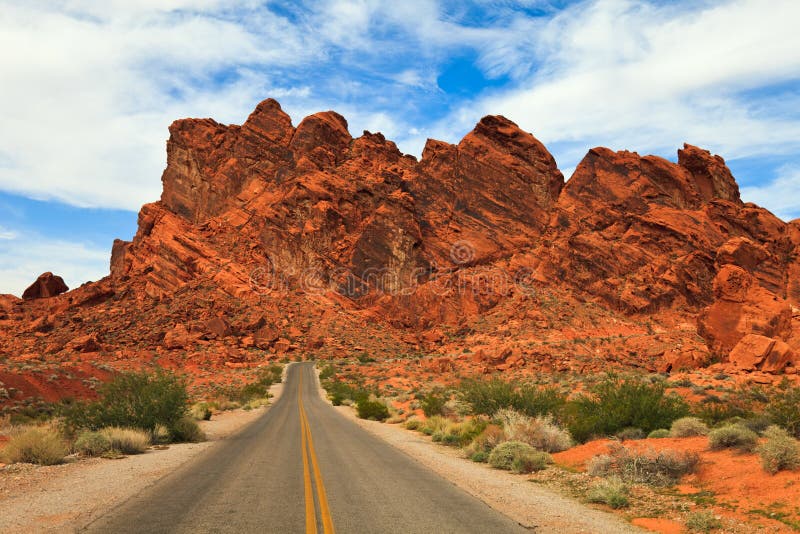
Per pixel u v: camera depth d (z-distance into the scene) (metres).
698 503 9.59
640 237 123.25
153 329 103.88
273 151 160.88
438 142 159.25
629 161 143.38
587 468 12.98
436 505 9.08
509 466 14.32
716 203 128.50
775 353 42.16
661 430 16.06
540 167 148.25
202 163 164.00
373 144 170.75
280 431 23.06
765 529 7.96
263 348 104.19
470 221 144.75
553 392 23.14
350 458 14.76
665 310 106.62
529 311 106.81
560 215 142.62
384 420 32.47
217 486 10.12
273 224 139.25
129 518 7.63
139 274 132.25
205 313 111.19
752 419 14.82
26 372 44.94
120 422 17.80
